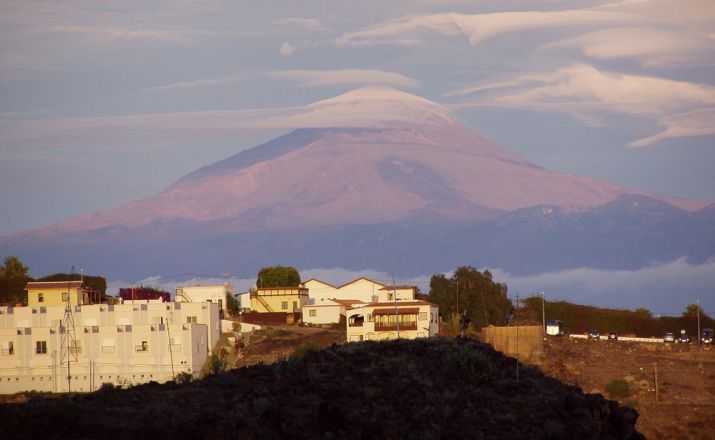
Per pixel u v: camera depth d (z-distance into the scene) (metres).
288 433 149.00
